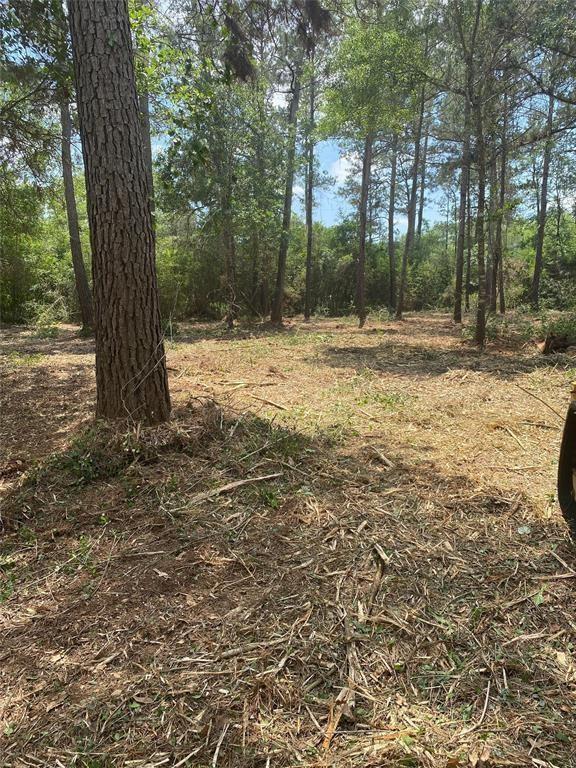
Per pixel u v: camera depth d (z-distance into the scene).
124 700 1.94
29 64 6.16
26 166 8.42
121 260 4.22
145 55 5.95
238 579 2.70
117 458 4.01
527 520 3.26
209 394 6.50
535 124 11.80
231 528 3.19
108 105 4.02
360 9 6.17
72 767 1.69
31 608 2.52
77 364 9.72
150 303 4.39
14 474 4.11
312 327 17.36
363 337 13.80
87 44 3.96
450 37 10.23
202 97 6.08
